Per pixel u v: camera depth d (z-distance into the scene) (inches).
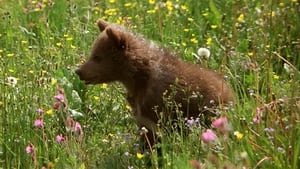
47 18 609.3
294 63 528.7
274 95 465.7
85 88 495.5
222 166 362.0
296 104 411.2
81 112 482.0
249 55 534.3
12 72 513.3
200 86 457.4
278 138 395.9
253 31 573.6
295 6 589.0
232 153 379.6
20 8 645.9
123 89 500.4
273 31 562.6
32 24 607.8
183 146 408.5
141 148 444.8
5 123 444.8
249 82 500.4
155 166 407.2
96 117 476.7
